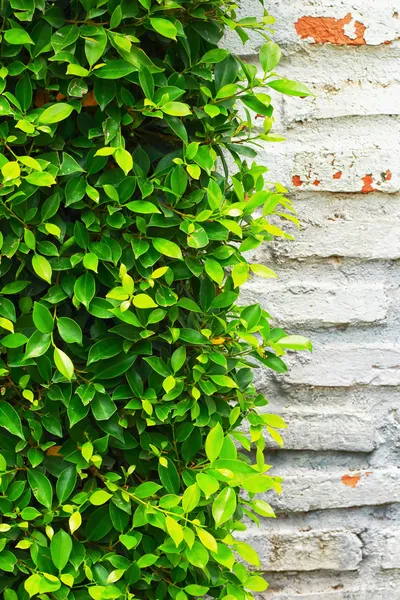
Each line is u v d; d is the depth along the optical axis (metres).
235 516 1.62
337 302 1.81
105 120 1.52
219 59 1.54
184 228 1.52
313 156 1.79
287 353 1.81
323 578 1.84
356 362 1.82
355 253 1.81
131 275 1.55
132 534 1.55
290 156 1.79
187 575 1.57
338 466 1.84
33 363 1.51
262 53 1.56
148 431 1.59
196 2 1.54
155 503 1.54
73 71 1.48
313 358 1.81
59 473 1.54
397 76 1.80
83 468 1.53
